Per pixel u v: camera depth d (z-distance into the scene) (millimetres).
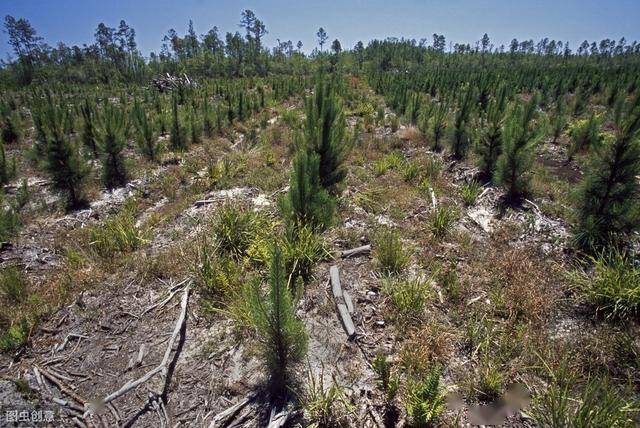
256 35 68250
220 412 2553
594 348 2969
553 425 2281
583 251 4453
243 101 16688
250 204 5953
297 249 4004
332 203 4680
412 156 9734
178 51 58469
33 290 3846
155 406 2592
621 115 4578
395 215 5598
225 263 3996
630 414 2391
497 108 7590
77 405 2605
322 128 5316
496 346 3062
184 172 8430
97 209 6660
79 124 10273
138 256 4387
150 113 16188
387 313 3471
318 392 2584
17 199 6934
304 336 2607
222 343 3139
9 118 12859
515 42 83625
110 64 50969
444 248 4684
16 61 50156
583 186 4723
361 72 45906
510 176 6312
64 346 3131
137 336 3246
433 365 2875
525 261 4223
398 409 2539
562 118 10914
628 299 3326
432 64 59219
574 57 66125
